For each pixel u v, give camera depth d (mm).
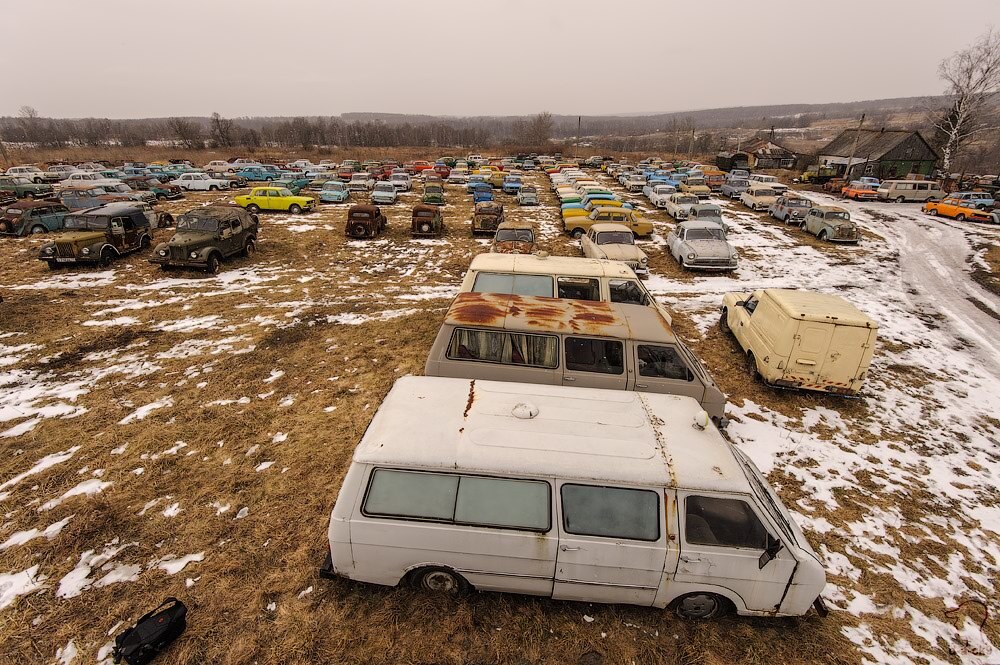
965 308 14469
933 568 5594
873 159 43500
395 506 4453
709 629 4691
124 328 11500
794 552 4363
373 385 9062
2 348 10352
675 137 93938
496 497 4441
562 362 6855
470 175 41625
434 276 16375
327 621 4629
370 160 62719
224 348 10547
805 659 4484
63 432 7484
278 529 5695
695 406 5375
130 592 4895
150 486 6363
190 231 16156
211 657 4289
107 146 82625
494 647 4453
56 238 15430
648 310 7641
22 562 5207
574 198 28031
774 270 17719
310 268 16953
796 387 8883
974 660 4574
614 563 4406
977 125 42469
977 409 9062
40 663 4250
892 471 7270
